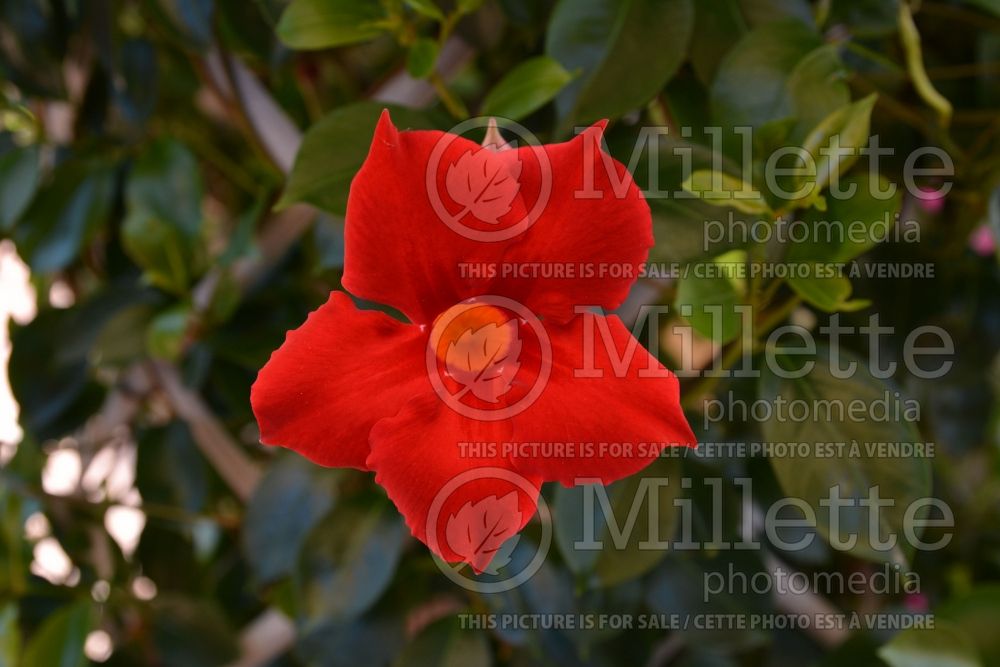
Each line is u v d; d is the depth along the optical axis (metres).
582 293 0.30
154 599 0.48
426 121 0.35
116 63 0.42
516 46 0.40
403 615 0.42
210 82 0.42
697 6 0.37
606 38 0.35
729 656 0.44
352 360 0.29
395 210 0.29
